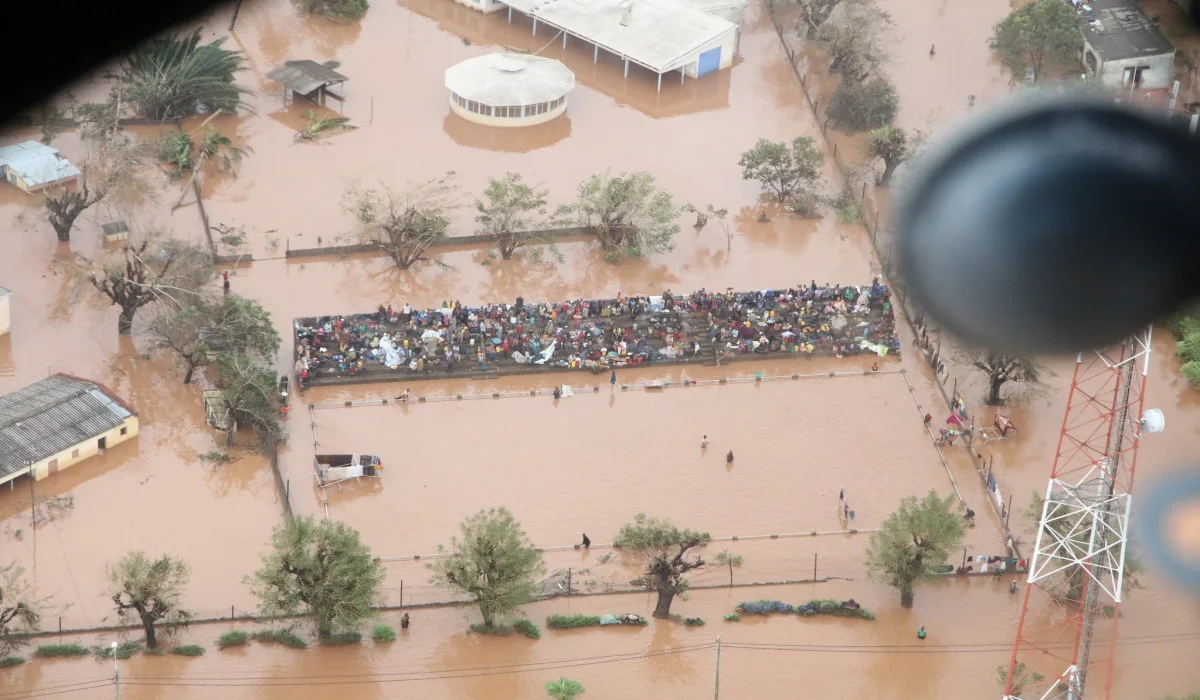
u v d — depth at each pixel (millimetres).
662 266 184750
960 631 132125
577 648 127500
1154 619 132500
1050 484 117312
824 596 135500
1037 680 123188
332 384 161375
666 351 168125
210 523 140750
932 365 168875
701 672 125250
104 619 127062
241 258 179750
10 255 177250
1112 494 111750
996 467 154875
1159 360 171125
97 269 175500
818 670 126312
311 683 121812
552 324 170875
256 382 150500
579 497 147250
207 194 192250
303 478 148000
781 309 175625
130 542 137125
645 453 154375
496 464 151500
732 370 168125
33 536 136750
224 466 148625
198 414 155125
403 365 163875
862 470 153375
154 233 176875
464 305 175250
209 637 126188
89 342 164125
